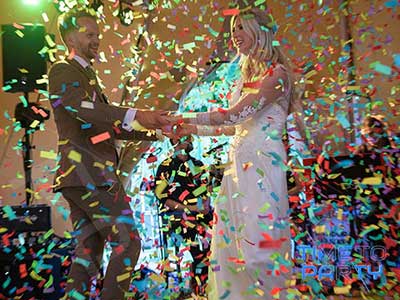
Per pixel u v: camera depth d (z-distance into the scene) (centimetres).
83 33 304
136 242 293
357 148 489
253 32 291
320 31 636
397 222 438
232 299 277
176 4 633
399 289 401
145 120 288
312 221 439
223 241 287
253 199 281
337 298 400
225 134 317
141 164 497
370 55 585
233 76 355
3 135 589
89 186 288
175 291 412
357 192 458
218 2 638
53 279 389
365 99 559
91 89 300
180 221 452
